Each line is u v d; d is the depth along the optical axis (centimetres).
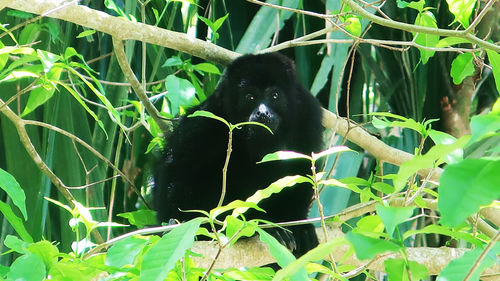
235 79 876
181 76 1032
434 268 674
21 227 489
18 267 401
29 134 934
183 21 1028
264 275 465
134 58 1055
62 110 934
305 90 932
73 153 935
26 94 935
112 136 939
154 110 822
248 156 893
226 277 457
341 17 805
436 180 841
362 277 1023
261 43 941
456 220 287
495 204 500
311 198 863
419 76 1074
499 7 1094
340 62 946
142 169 1068
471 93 1091
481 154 990
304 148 897
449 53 1070
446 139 477
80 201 920
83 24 729
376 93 1189
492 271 688
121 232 1055
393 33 1070
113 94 951
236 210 460
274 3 957
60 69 673
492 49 593
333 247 348
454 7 671
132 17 789
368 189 586
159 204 841
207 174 872
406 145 1066
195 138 861
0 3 594
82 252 528
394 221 335
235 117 880
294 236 788
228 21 1060
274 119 840
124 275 436
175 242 374
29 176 917
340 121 880
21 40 823
